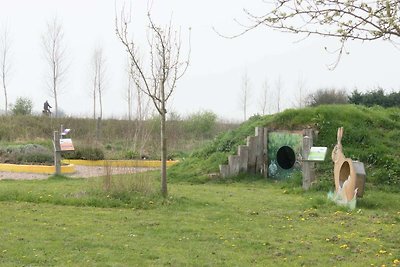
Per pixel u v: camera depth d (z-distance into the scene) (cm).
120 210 1154
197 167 1944
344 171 1305
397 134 1850
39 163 2281
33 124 3503
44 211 1118
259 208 1227
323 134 1833
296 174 1728
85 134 3453
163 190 1293
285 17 601
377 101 3042
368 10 571
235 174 1850
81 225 978
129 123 3734
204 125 3791
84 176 1953
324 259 784
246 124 2105
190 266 737
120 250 809
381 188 1544
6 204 1199
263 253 816
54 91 8194
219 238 905
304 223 1055
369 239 912
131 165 1622
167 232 943
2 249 793
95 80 6481
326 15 587
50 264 727
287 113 1945
